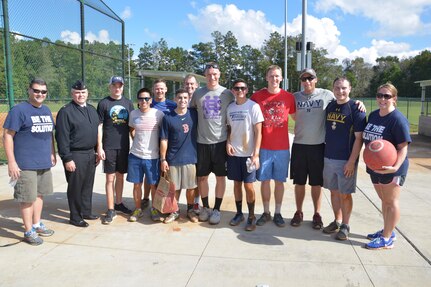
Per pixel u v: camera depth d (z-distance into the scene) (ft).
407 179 26.02
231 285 10.89
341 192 14.35
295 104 15.56
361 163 31.09
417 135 61.11
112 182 16.53
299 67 39.29
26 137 13.26
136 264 12.19
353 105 13.98
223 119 15.70
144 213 17.70
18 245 13.57
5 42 25.46
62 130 14.89
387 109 12.80
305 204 19.19
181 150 15.84
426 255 12.89
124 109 16.58
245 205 19.16
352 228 15.65
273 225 16.10
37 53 31.22
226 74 274.98
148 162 16.31
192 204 16.81
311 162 15.33
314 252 13.21
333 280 11.19
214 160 15.93
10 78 26.03
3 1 24.94
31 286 10.75
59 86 33.65
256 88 270.05
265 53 243.60
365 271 11.78
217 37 276.62
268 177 15.78
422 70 255.91
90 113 15.58
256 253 13.12
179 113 15.80
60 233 14.90
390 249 13.48
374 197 20.47
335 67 225.15
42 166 13.73
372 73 281.13
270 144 15.55
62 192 21.25
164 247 13.60
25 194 13.34
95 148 16.57
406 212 17.93
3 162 28.37
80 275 11.42
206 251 13.26
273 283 11.01
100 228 15.55
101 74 40.06
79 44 34.99
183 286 10.82
